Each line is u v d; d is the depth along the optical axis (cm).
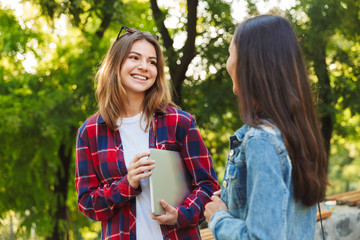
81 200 168
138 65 172
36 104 747
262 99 108
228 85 670
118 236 163
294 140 105
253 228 96
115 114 173
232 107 703
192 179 176
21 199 894
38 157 880
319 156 113
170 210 155
